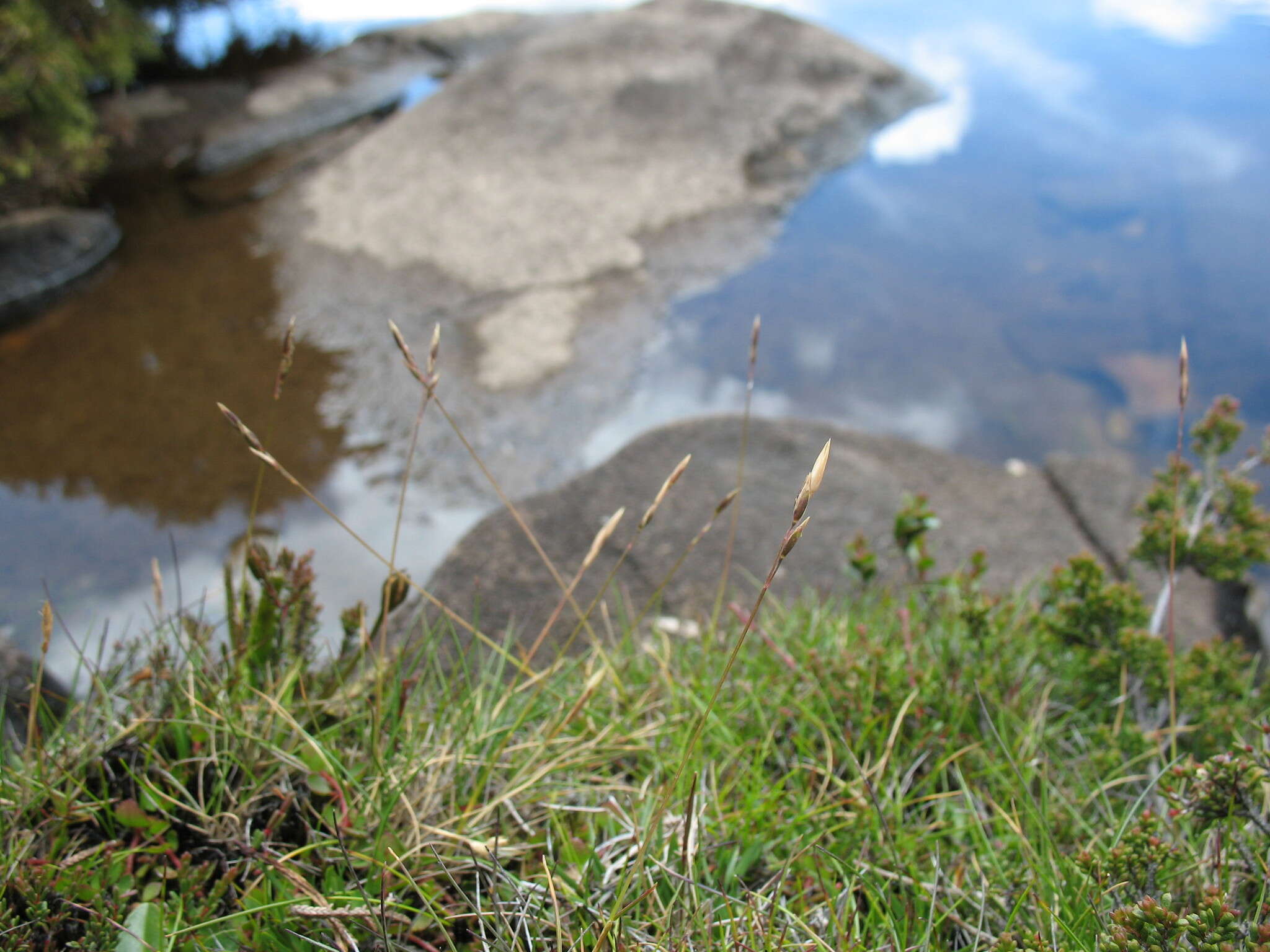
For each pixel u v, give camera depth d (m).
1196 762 0.28
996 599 0.34
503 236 0.82
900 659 0.31
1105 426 0.61
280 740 0.25
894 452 0.55
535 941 0.22
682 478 0.51
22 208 0.83
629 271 0.79
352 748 0.26
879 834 0.25
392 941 0.21
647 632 0.40
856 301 0.75
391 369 0.68
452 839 0.24
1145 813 0.22
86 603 0.51
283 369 0.22
